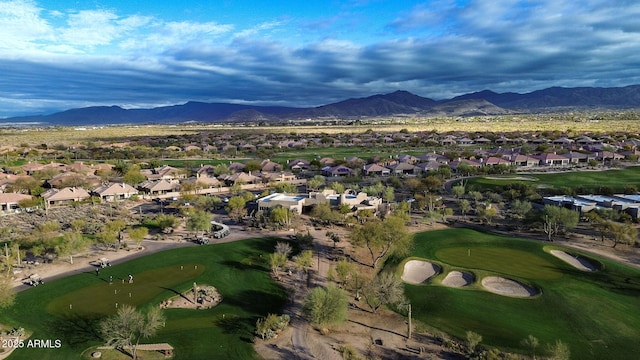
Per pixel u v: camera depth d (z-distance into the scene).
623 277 75.94
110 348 53.69
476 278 75.88
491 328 58.81
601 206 121.38
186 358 52.12
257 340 56.44
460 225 113.44
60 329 58.16
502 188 151.75
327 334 58.28
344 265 73.94
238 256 86.19
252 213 120.06
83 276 75.75
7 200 126.75
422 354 53.41
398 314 64.38
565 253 89.81
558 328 59.22
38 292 68.81
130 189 146.62
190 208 118.50
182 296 69.00
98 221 112.69
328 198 126.69
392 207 126.25
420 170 196.38
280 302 68.00
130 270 78.62
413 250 90.94
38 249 83.94
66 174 163.62
